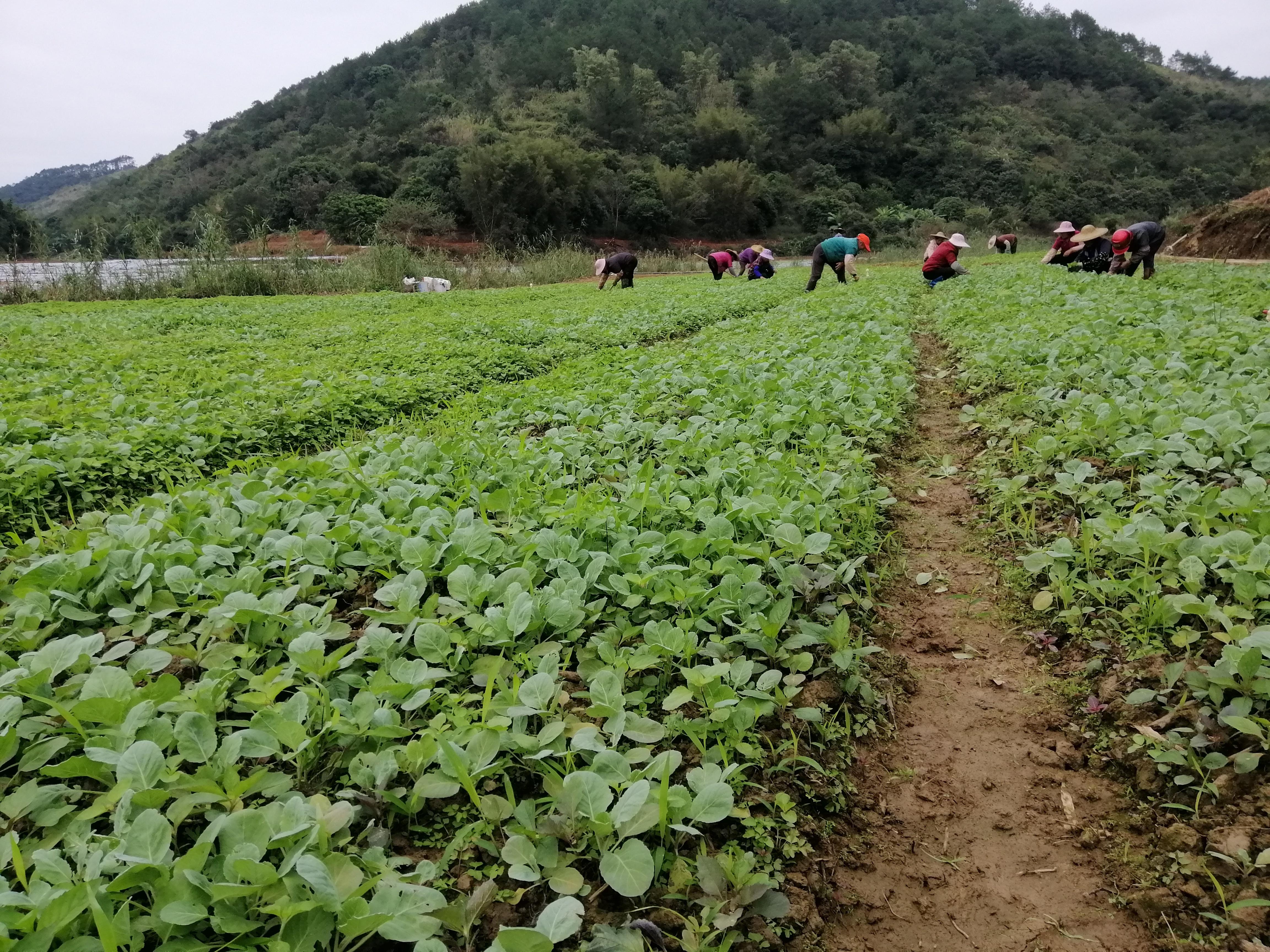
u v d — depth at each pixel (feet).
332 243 153.48
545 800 7.14
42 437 18.38
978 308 36.04
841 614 9.68
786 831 7.23
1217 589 9.82
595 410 20.11
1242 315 25.93
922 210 202.90
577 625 9.36
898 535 14.11
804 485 13.39
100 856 5.90
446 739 7.50
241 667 8.95
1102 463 14.62
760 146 233.96
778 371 22.31
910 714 9.50
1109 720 8.79
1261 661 7.88
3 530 14.43
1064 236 53.57
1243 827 6.97
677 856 6.70
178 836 6.66
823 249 53.11
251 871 5.62
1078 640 10.13
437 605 10.02
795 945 6.36
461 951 5.90
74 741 7.65
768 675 8.47
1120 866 7.22
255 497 13.51
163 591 10.32
